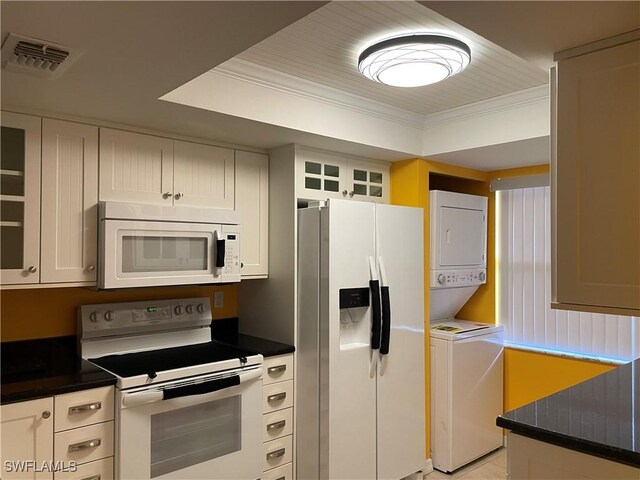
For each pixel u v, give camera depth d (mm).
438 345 3441
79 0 1273
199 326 2953
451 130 3166
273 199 3045
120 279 2326
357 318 2926
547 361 3604
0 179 2119
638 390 1938
